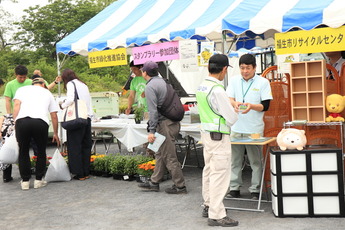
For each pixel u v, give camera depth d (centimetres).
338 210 461
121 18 870
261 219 466
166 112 577
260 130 527
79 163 717
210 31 636
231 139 515
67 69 724
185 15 737
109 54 766
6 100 793
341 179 458
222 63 439
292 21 533
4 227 483
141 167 673
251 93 519
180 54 671
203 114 445
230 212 497
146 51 721
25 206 570
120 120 800
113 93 1279
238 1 698
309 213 464
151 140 574
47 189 664
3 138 724
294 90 524
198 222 466
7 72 3072
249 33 840
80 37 845
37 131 650
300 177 463
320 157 460
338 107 494
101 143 1220
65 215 519
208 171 472
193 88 1323
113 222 482
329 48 510
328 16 509
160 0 860
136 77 834
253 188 543
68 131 714
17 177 770
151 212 514
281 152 465
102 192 629
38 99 658
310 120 518
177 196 585
